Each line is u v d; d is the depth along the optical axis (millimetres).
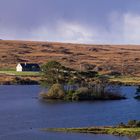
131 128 119062
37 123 137625
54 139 108500
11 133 118812
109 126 126062
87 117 153000
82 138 108438
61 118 150250
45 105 194750
